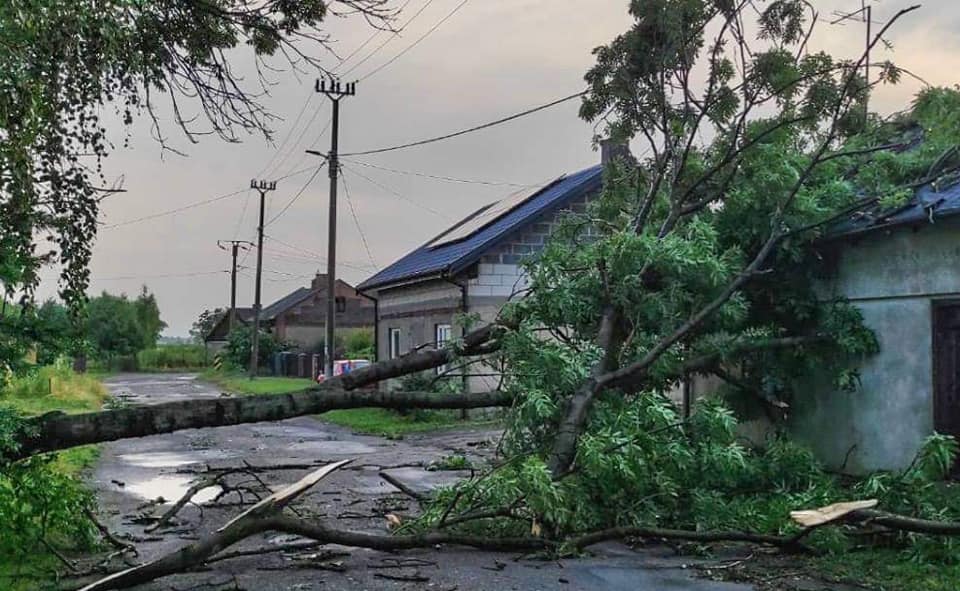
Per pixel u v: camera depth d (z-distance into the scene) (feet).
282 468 39.09
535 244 64.34
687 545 23.22
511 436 26.50
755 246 33.83
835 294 33.24
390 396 27.58
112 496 32.94
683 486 25.38
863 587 18.95
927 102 32.89
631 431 24.75
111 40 18.81
